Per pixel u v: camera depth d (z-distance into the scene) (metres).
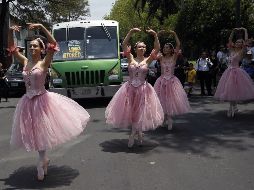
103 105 15.24
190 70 17.59
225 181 6.28
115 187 6.12
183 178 6.46
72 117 6.59
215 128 10.34
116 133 10.05
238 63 11.82
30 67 6.56
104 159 7.68
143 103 8.23
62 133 6.44
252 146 8.44
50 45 6.46
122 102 8.34
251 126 10.48
